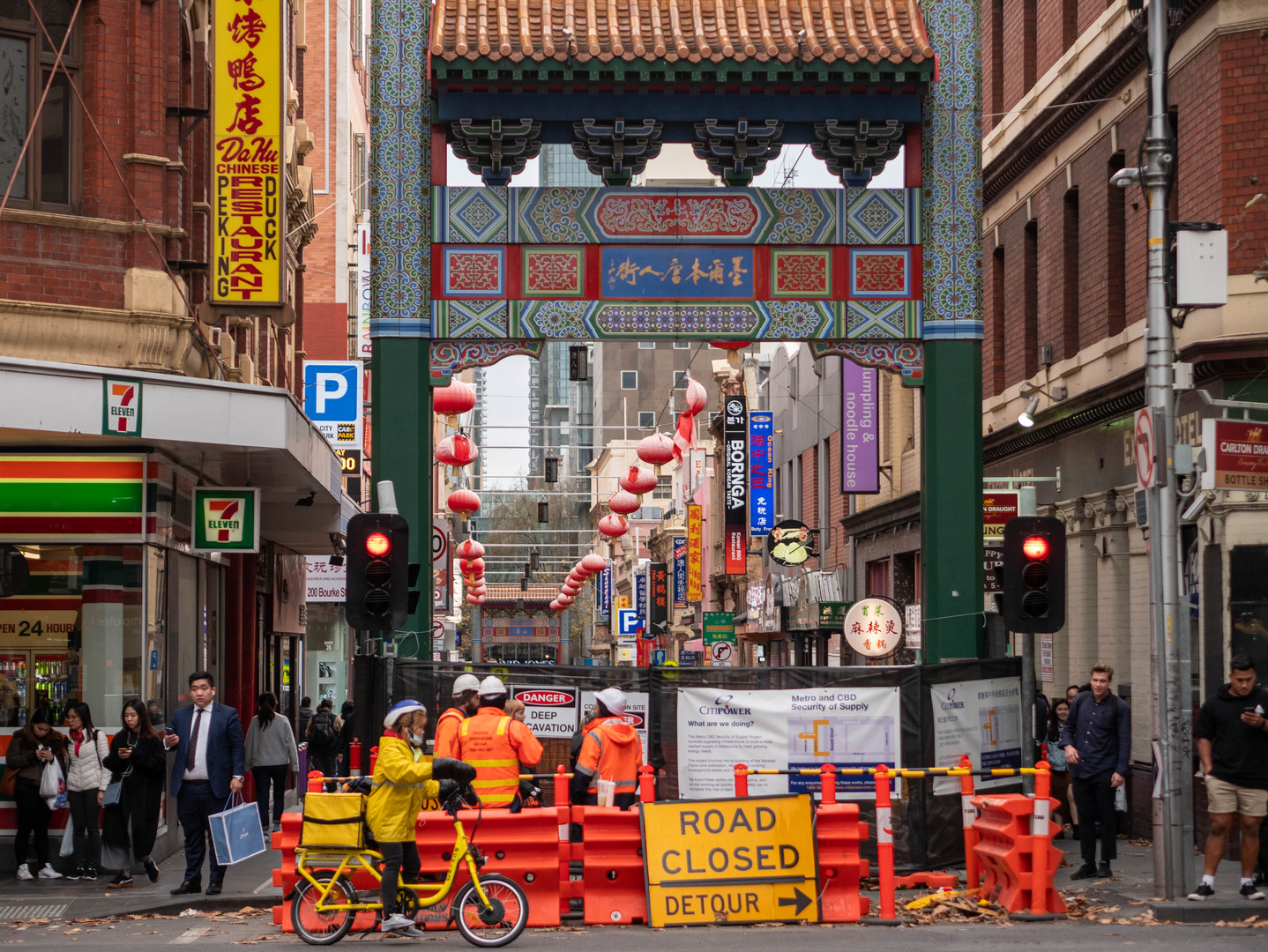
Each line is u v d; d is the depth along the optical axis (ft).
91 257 88.43
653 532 386.32
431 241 92.38
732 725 77.20
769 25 93.61
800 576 208.85
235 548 97.25
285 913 65.21
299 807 137.39
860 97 92.48
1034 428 130.52
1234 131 93.30
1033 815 67.26
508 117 91.71
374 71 92.89
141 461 90.58
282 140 92.22
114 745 83.56
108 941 62.85
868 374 168.35
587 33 92.38
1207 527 93.61
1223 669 91.81
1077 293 126.72
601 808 66.90
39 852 85.15
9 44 88.43
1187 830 70.03
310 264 215.72
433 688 79.41
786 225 92.99
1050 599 76.02
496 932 59.93
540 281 92.32
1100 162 118.01
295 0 156.66
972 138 93.45
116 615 90.17
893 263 93.20
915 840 77.51
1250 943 57.47
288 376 156.97
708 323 92.38
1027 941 58.70
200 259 107.14
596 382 624.18
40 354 85.76
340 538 141.90
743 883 65.98
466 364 92.12
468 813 65.92
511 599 569.64
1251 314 91.91
